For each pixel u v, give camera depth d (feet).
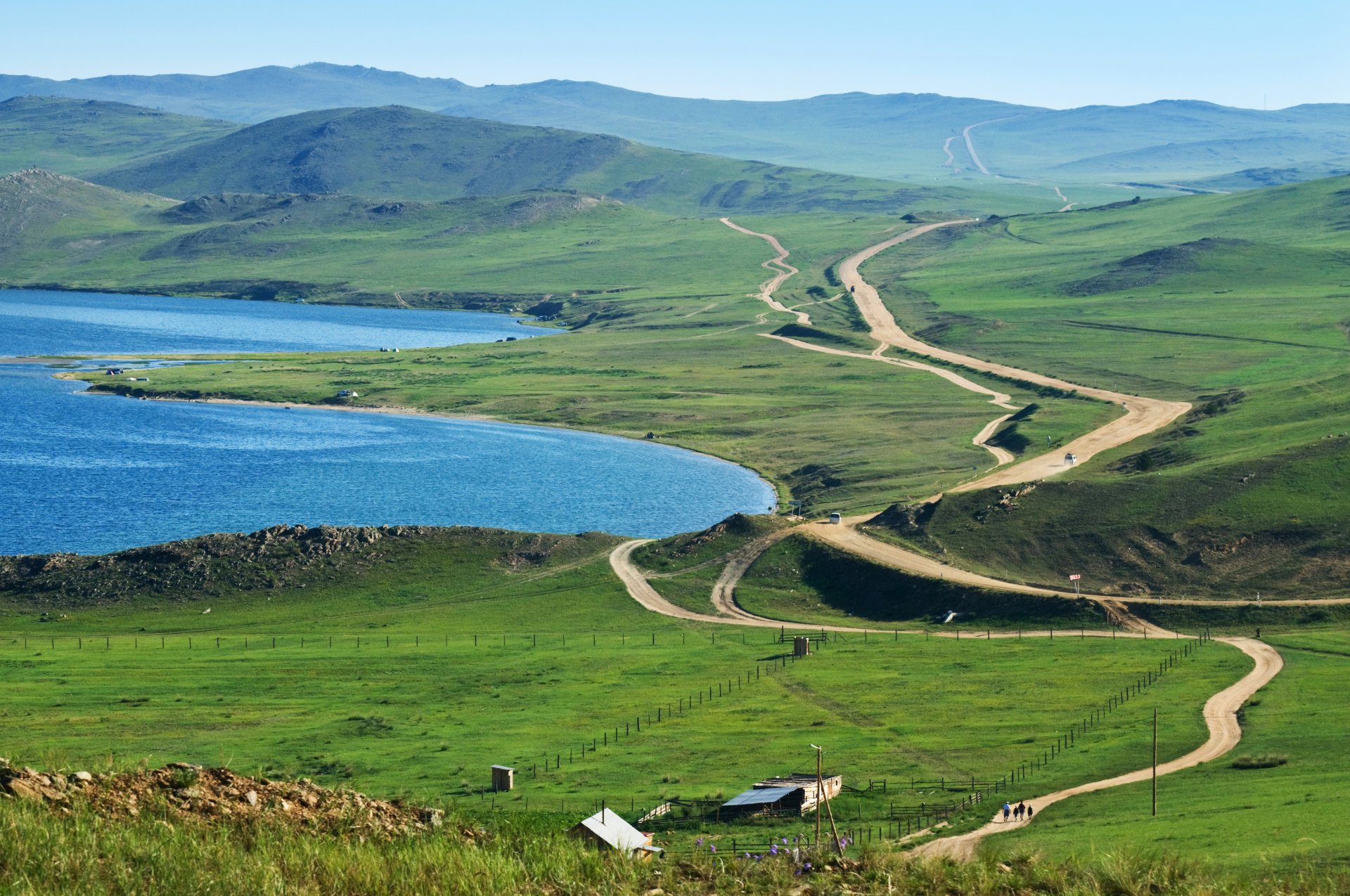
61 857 88.74
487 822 124.67
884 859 120.78
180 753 304.30
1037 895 115.44
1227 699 349.82
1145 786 266.77
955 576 519.19
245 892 90.79
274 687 384.27
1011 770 289.33
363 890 95.91
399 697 373.40
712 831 240.53
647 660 422.41
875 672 400.26
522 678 397.60
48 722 332.80
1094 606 476.95
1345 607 464.24
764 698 368.68
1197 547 533.14
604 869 107.65
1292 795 242.58
